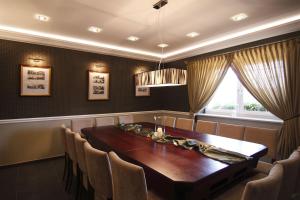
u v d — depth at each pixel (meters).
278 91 3.09
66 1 2.39
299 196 1.90
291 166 1.52
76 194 2.41
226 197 1.63
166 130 3.20
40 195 2.54
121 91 5.00
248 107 3.81
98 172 1.73
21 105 3.60
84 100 4.38
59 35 3.72
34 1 2.39
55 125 4.00
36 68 3.71
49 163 3.72
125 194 1.42
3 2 2.42
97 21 3.01
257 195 1.08
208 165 1.68
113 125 3.76
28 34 3.48
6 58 3.43
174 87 5.41
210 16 2.80
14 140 3.56
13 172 3.28
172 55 5.25
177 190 1.41
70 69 4.16
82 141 2.07
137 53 5.07
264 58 3.26
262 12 2.67
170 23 3.08
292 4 2.44
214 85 4.12
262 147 2.22
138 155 1.95
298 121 2.89
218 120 4.19
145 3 2.42
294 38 2.91
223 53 3.99
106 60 4.71
